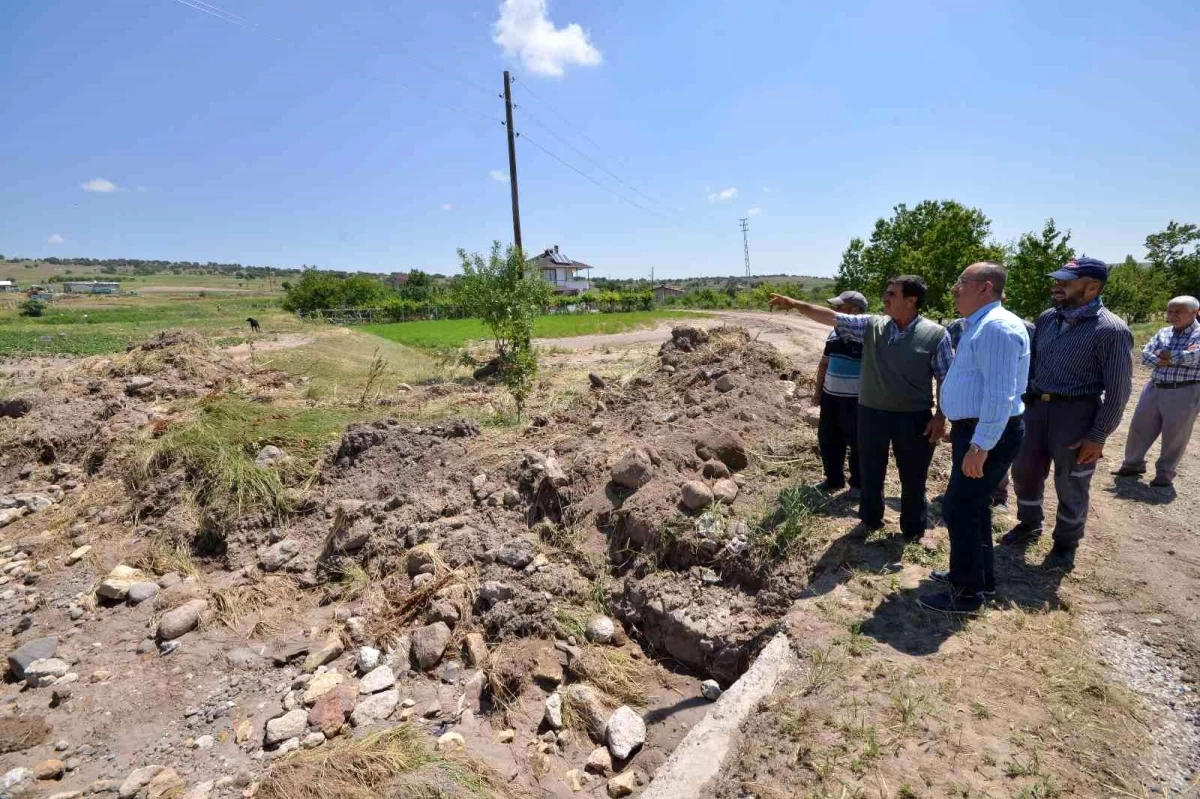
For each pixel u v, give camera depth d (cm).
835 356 480
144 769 330
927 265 2595
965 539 342
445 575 477
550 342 2666
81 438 740
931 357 388
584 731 356
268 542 554
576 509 525
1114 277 3103
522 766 334
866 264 3022
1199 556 420
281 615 473
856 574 389
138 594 491
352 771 315
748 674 320
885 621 345
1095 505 510
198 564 546
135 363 935
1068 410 390
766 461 558
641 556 464
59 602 494
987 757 253
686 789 257
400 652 422
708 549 443
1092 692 290
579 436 648
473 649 412
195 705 386
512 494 553
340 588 495
